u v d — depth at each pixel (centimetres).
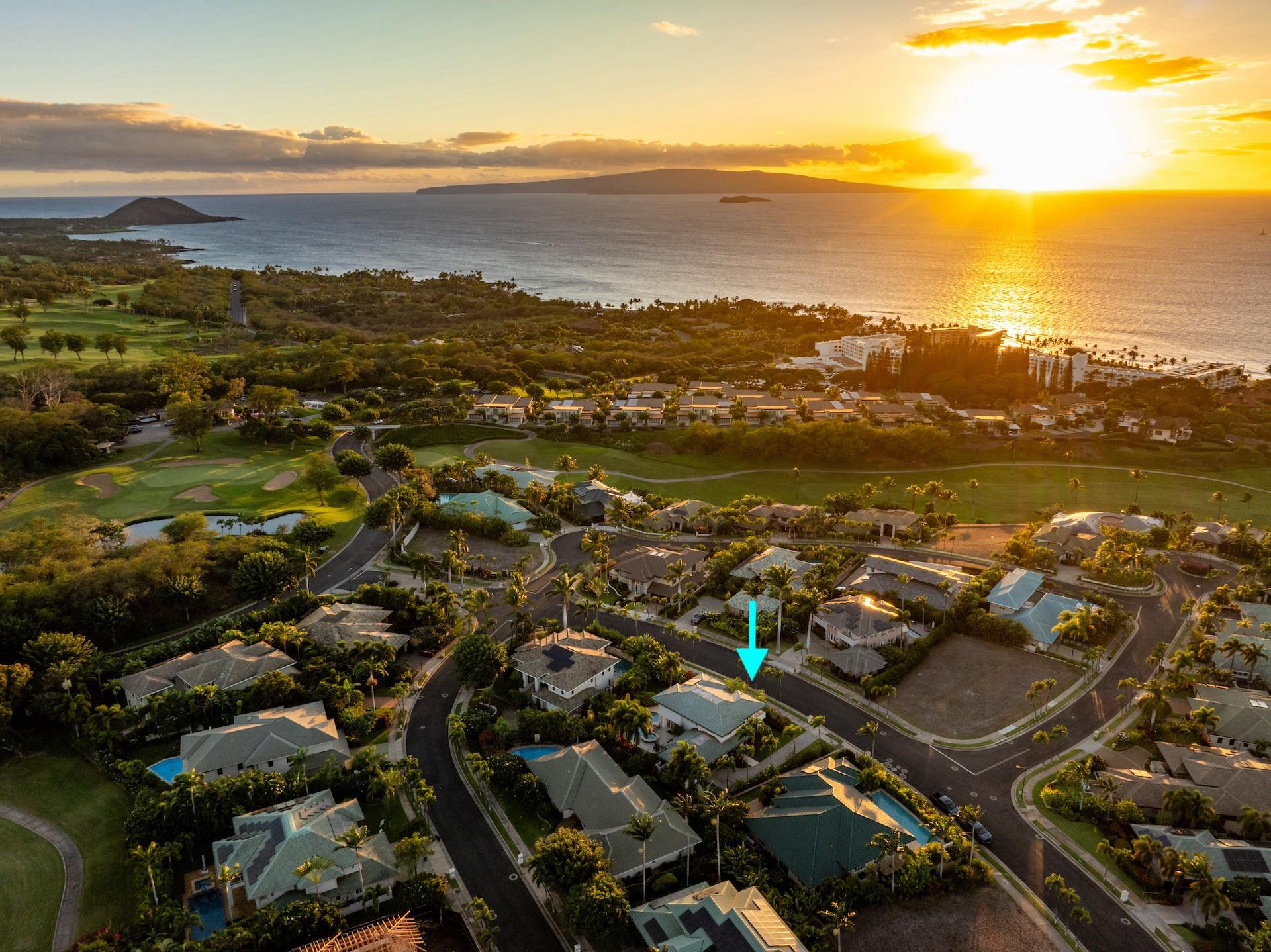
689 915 6569
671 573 12912
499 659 10388
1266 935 6397
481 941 6656
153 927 6575
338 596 12825
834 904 6869
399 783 8362
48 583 11850
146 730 9525
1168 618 12688
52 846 7806
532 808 8394
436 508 16375
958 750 9388
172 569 12506
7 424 18862
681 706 9662
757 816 7956
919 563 14288
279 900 6956
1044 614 12138
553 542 15775
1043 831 8069
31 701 9619
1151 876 7419
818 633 12238
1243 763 8631
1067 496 18788
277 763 8775
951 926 6881
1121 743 9400
